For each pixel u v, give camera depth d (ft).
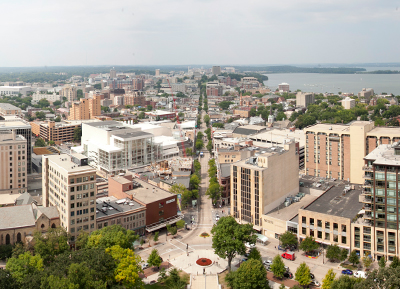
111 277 607.37
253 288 616.80
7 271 575.38
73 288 531.50
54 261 645.10
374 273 572.51
